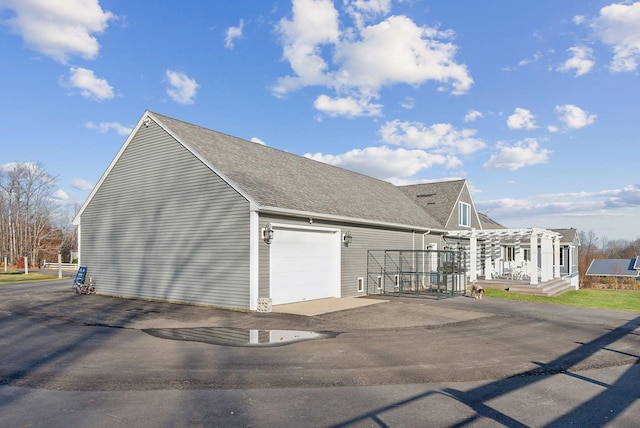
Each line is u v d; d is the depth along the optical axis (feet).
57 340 29.27
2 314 41.14
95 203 60.23
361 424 15.43
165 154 51.62
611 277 144.97
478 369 23.38
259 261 43.65
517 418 16.35
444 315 42.37
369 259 62.34
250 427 14.97
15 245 170.60
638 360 26.35
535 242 70.95
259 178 50.37
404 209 79.41
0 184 171.42
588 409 17.48
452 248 89.86
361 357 25.48
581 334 34.71
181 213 49.60
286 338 30.78
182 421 15.42
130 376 20.98
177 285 49.47
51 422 15.23
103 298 53.88
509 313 45.24
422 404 17.69
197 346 27.78
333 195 60.70
